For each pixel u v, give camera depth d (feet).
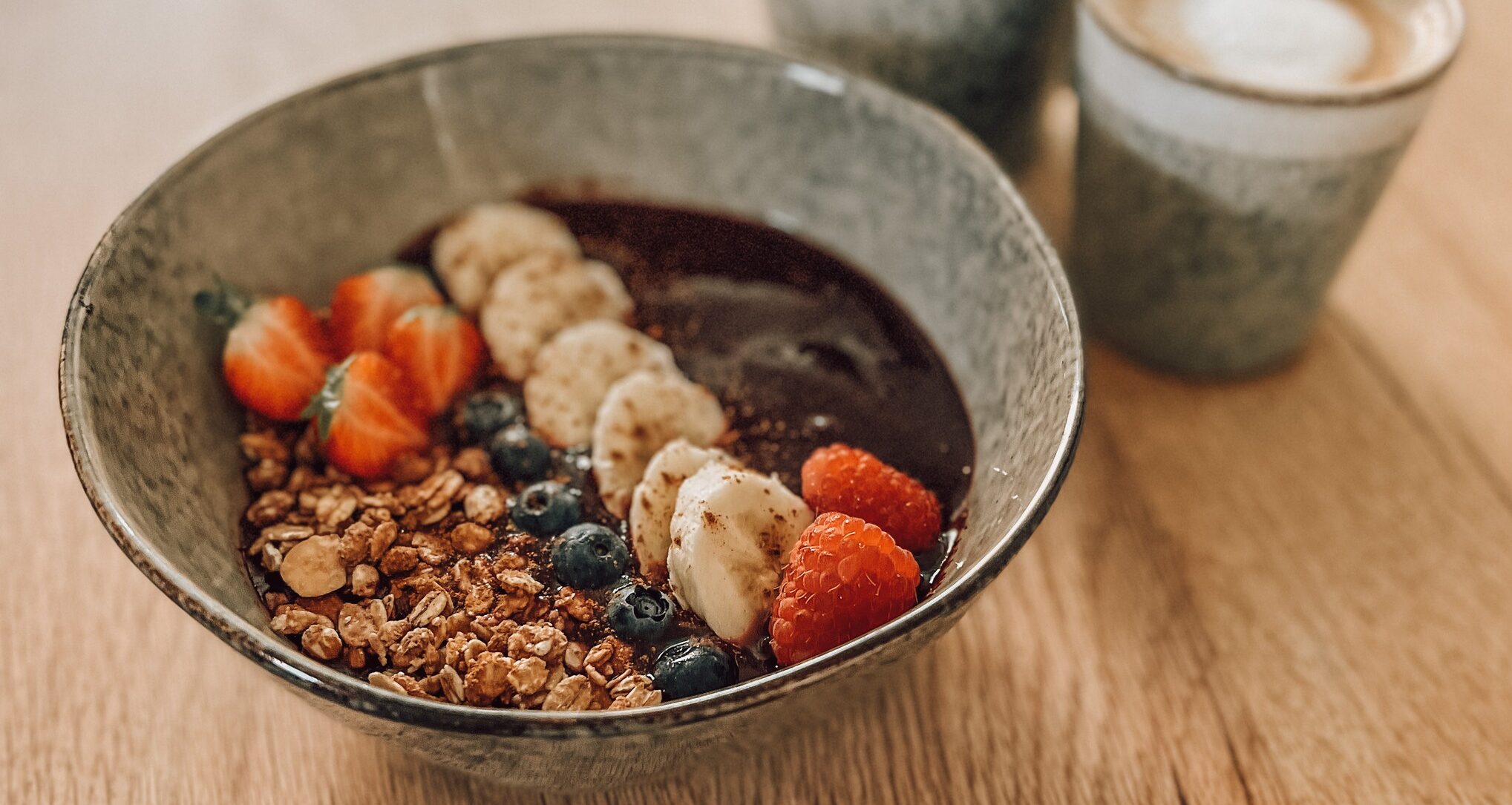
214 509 1.27
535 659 1.21
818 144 1.45
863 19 1.52
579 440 1.36
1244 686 1.30
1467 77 1.79
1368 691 1.30
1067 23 1.57
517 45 1.45
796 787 1.25
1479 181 1.68
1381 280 1.59
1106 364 1.53
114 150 1.66
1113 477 1.43
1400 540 1.39
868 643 1.07
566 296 1.43
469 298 1.45
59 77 1.75
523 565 1.27
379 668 1.22
